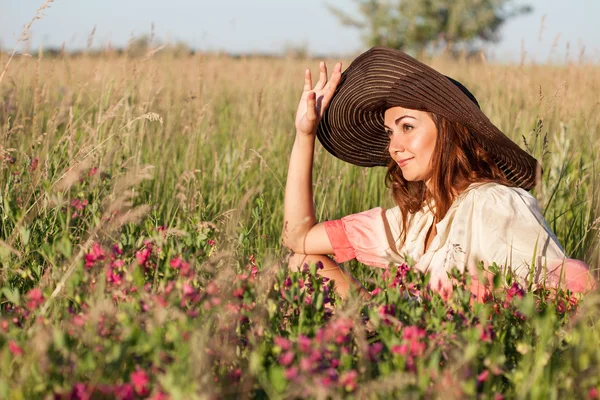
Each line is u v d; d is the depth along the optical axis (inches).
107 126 183.5
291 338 79.1
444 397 65.1
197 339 71.1
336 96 132.6
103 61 237.0
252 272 98.6
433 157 117.2
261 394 74.5
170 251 92.6
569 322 86.0
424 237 122.7
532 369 76.2
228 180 187.0
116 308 84.9
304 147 130.0
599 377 72.6
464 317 83.0
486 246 109.7
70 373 69.0
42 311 82.5
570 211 169.5
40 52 196.9
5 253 96.7
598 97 228.1
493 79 286.2
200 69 255.4
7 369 69.8
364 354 74.3
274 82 333.7
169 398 64.1
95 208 115.2
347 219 130.3
